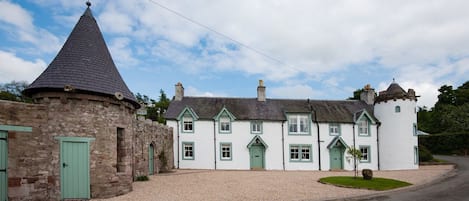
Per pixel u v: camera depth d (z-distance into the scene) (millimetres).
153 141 21969
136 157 18391
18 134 11859
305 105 31828
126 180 14258
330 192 14805
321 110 31250
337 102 33219
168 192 14359
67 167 12586
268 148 29141
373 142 30203
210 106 30422
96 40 14883
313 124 29844
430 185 17016
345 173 24875
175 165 28141
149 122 21016
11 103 11781
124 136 14484
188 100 30875
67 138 12602
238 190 15125
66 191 12500
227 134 28906
